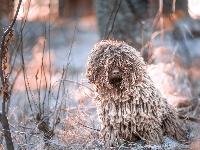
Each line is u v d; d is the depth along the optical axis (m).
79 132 5.18
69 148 4.84
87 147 4.85
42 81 7.80
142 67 4.58
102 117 4.67
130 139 4.72
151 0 7.81
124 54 4.48
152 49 7.36
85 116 5.79
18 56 7.95
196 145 4.77
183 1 10.12
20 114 5.86
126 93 4.50
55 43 13.06
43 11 9.52
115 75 4.41
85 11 19.86
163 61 7.21
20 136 5.10
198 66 7.07
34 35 10.76
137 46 7.47
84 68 9.55
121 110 4.57
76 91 6.29
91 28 16.62
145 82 4.61
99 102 4.70
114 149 4.62
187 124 5.49
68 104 5.87
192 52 7.47
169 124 4.95
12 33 4.33
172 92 6.36
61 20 15.91
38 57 8.94
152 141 4.66
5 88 4.32
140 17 7.50
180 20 9.36
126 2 7.46
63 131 5.20
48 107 5.50
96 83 4.55
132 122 4.58
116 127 4.63
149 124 4.63
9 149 4.38
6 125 4.35
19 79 7.70
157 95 4.70
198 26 8.51
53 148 4.86
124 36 7.48
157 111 4.64
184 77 6.78
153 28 7.68
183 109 5.83
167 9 8.59
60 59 10.83
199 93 6.43
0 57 4.28
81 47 13.32
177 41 7.71
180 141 4.96
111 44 4.59
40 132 5.06
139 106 4.55
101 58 4.50
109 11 7.53
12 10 6.64
